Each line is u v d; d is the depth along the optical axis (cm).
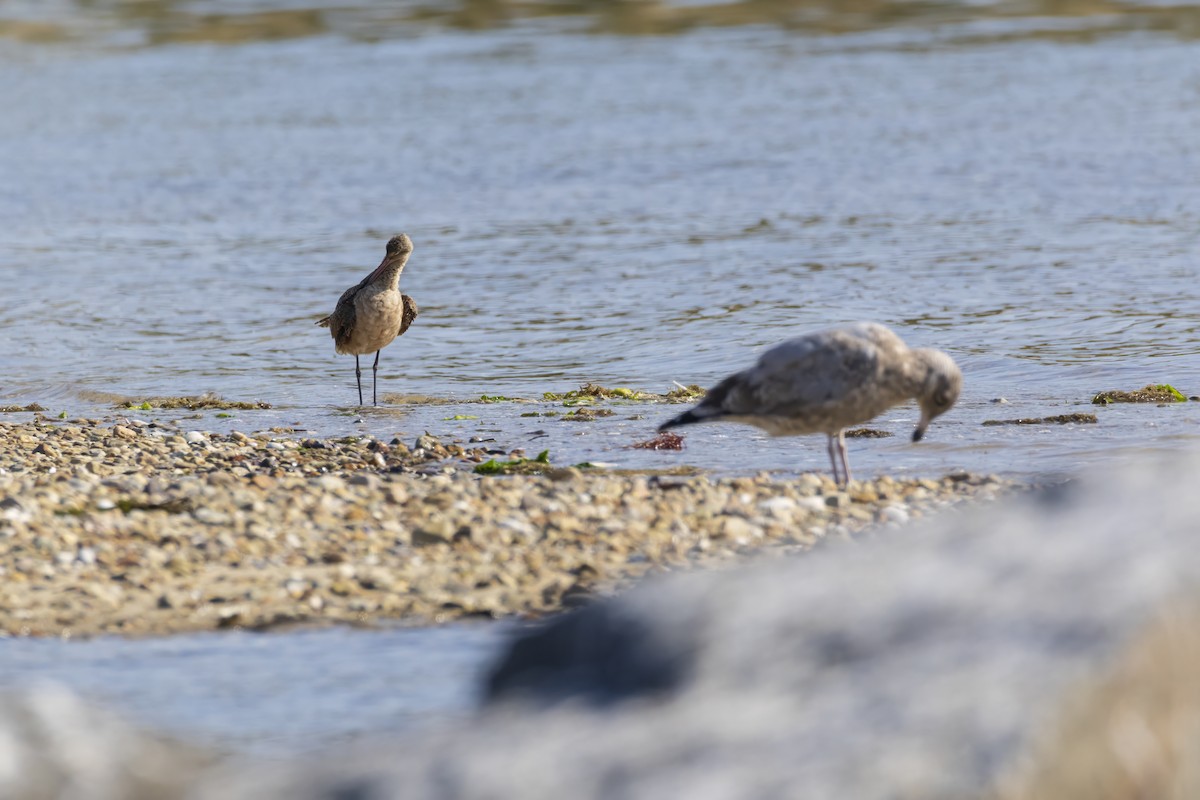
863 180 4231
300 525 1280
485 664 930
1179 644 491
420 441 1791
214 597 1086
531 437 1866
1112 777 464
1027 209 3769
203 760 543
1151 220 3569
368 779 489
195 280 3419
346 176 4597
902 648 511
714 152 4703
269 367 2631
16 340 2867
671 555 1172
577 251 3541
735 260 3369
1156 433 1747
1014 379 2217
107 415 2173
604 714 512
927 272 3161
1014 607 514
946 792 446
